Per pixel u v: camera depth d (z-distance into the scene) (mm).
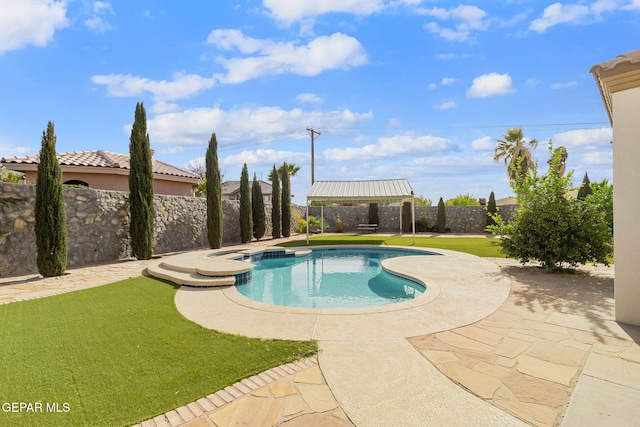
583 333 4082
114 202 11070
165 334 4215
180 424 2408
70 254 9734
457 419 2426
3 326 4551
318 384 2947
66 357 3547
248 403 2666
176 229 13625
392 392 2801
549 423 2357
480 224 23344
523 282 6961
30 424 2410
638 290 4324
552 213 7574
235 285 7973
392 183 18531
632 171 4320
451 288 6477
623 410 2494
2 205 8117
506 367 3221
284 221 20859
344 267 11477
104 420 2457
